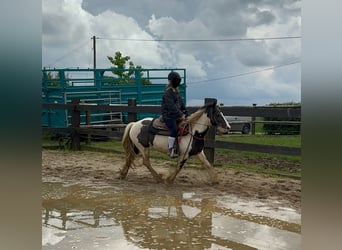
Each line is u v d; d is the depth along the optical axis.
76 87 14.32
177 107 6.52
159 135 6.65
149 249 3.74
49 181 7.05
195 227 4.44
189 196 5.98
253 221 4.67
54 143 12.40
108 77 15.80
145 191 6.32
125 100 15.34
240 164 8.62
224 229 4.38
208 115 6.45
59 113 14.05
